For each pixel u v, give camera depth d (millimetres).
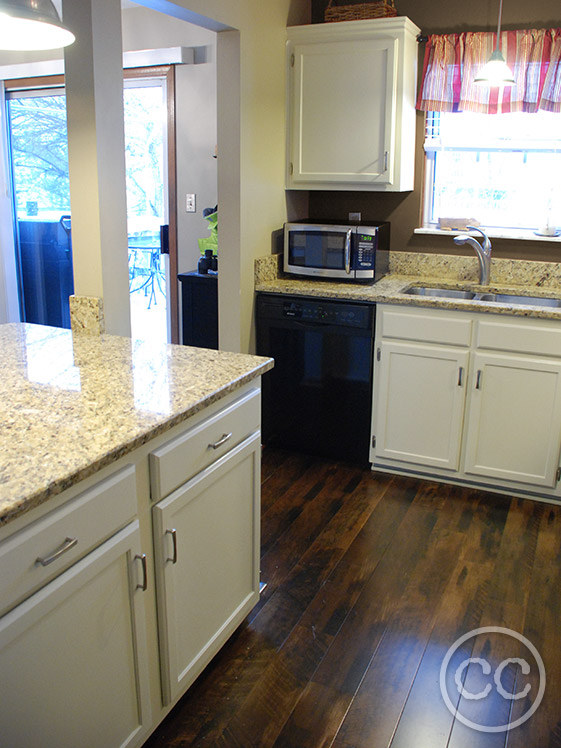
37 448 1387
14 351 2137
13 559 1182
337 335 3225
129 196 4480
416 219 3625
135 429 1490
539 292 3246
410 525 2814
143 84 4246
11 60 4645
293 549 2629
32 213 4918
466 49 3236
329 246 3363
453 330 2967
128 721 1597
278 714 1847
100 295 2408
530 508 2973
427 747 1747
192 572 1766
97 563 1385
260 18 3129
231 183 3154
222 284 3303
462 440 3098
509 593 2367
